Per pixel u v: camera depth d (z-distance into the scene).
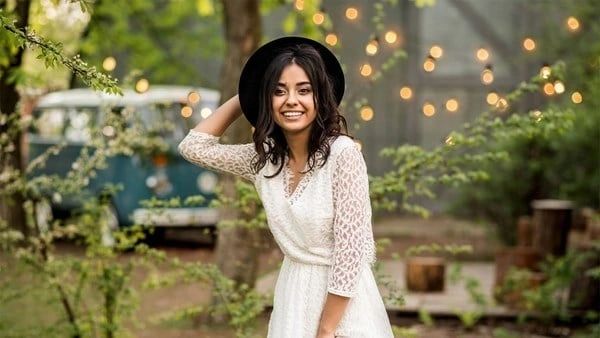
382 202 5.48
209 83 16.06
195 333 7.39
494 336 7.75
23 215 7.38
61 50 3.28
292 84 3.23
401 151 5.34
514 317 8.25
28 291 5.85
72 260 5.76
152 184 11.81
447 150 5.31
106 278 5.70
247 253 7.41
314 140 3.23
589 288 8.12
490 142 11.40
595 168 11.36
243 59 7.77
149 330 7.52
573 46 14.87
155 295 8.81
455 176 5.30
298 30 14.87
